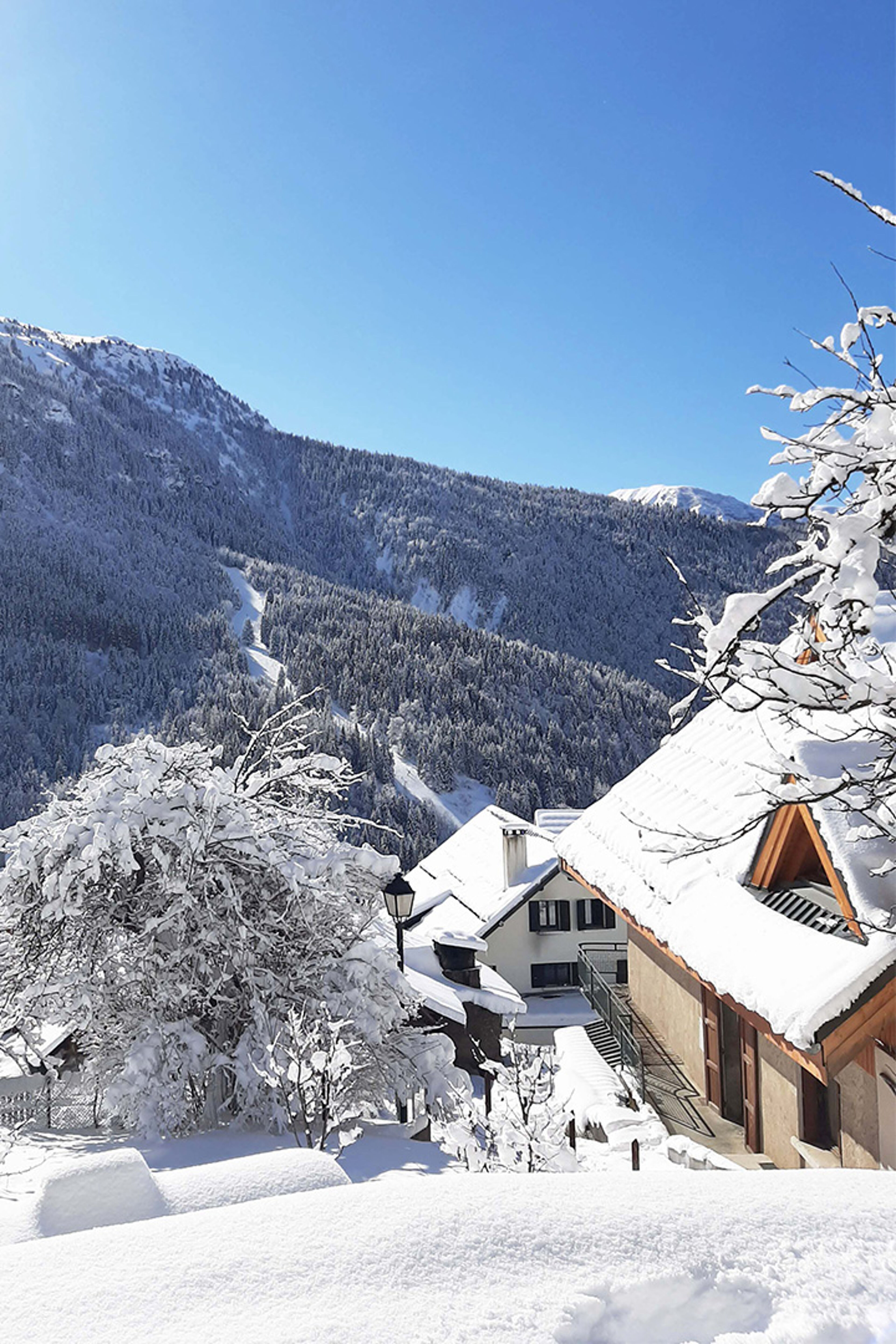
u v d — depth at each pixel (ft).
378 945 45.83
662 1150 36.60
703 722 51.24
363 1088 42.06
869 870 22.48
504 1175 11.66
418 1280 8.85
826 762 23.58
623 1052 47.60
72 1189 14.33
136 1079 36.14
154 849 39.96
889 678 16.29
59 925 41.57
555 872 100.22
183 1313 8.28
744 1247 9.61
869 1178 11.46
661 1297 8.79
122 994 41.32
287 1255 9.27
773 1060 32.50
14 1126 41.50
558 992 101.91
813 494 17.17
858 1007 21.89
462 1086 43.06
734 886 33.12
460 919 103.96
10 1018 41.57
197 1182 15.33
